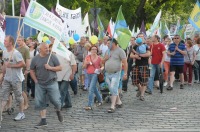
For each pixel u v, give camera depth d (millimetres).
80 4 32156
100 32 19766
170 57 15086
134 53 12594
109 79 10672
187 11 40031
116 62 10492
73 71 10578
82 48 14789
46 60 8867
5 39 9188
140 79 12594
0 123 8711
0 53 10031
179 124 9305
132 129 8773
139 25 38062
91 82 10984
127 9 36031
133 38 13695
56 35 9297
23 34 19750
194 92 14461
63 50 9555
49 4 29328
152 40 14031
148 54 12375
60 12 16109
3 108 9680
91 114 10391
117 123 9391
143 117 10062
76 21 16516
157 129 8773
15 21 18719
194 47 17484
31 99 12523
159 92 14352
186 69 16797
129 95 13609
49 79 8891
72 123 9367
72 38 15375
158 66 13969
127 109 11086
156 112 10672
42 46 8852
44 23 9133
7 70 9305
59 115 9188
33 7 9078
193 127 9000
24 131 8570
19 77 9375
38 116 10039
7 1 35531
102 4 35281
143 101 12406
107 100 11969
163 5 40406
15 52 9219
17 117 9578
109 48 10594
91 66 11273
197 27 16703
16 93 9445
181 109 11102
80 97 13133
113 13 36156
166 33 23922
